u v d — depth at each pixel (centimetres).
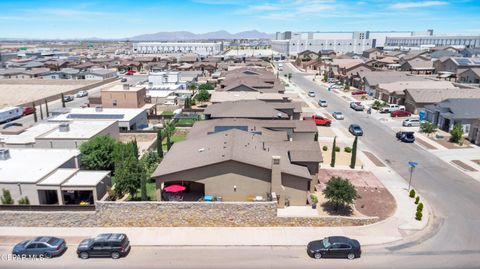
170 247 2850
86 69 15662
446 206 3503
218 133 4297
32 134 5009
